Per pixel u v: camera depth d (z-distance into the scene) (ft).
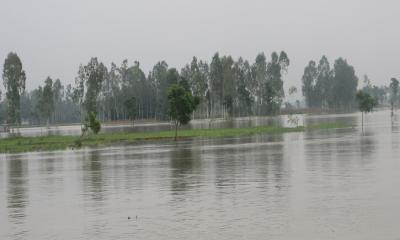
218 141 258.57
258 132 319.47
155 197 90.17
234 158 157.58
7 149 267.80
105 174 130.31
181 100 308.40
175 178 115.03
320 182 98.63
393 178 99.14
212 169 130.00
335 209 72.95
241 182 103.60
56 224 71.87
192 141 271.28
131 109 556.92
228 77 616.39
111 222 71.46
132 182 111.65
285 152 171.42
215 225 66.64
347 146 183.52
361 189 88.28
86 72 536.01
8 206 88.28
